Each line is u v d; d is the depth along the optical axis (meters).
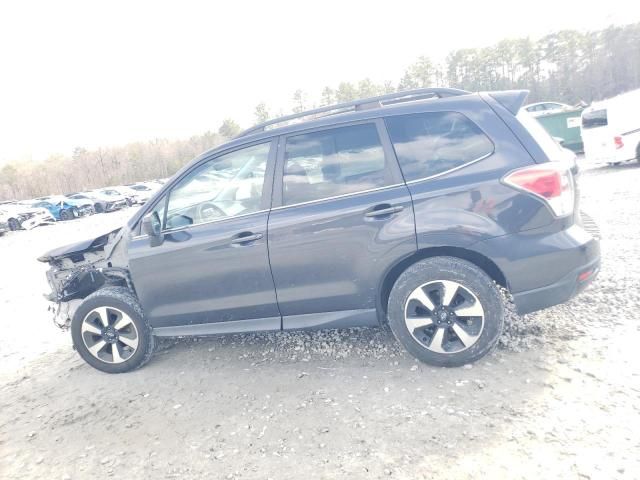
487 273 3.08
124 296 3.72
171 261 3.47
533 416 2.48
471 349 2.98
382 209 2.99
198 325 3.62
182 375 3.63
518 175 2.80
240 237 3.29
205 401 3.19
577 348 3.07
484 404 2.65
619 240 5.16
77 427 3.13
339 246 3.11
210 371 3.62
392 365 3.26
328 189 3.16
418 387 2.92
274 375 3.39
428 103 3.08
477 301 2.90
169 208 3.56
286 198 3.25
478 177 2.87
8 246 16.72
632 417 2.35
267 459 2.48
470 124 2.96
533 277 2.85
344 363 3.41
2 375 4.26
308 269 3.21
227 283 3.40
